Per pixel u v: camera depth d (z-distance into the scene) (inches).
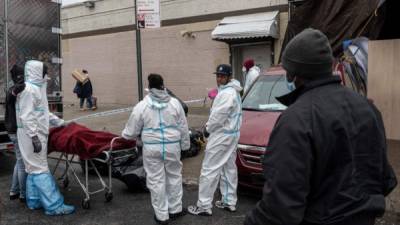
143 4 290.5
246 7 557.9
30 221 207.3
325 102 74.8
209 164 206.7
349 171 72.5
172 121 197.2
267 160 74.3
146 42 665.6
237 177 225.1
